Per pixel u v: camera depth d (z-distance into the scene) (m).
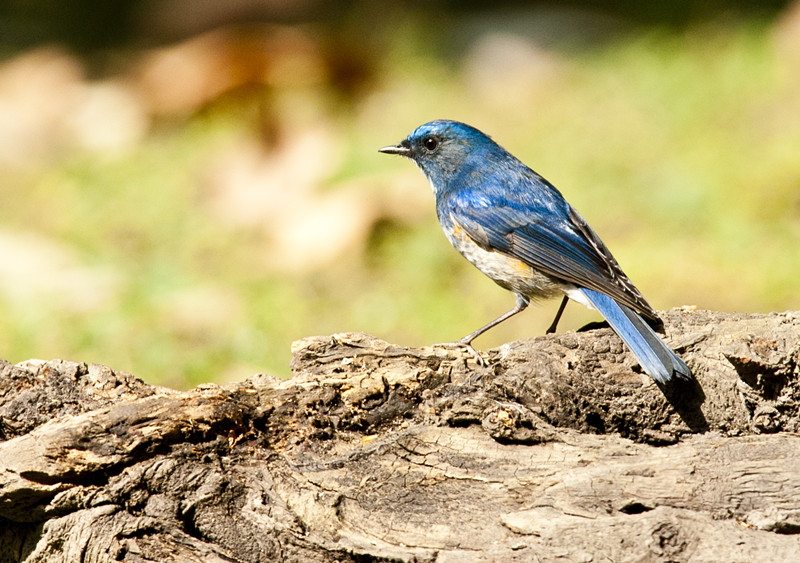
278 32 18.42
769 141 14.73
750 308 11.46
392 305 12.16
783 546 5.90
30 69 19.25
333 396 6.59
